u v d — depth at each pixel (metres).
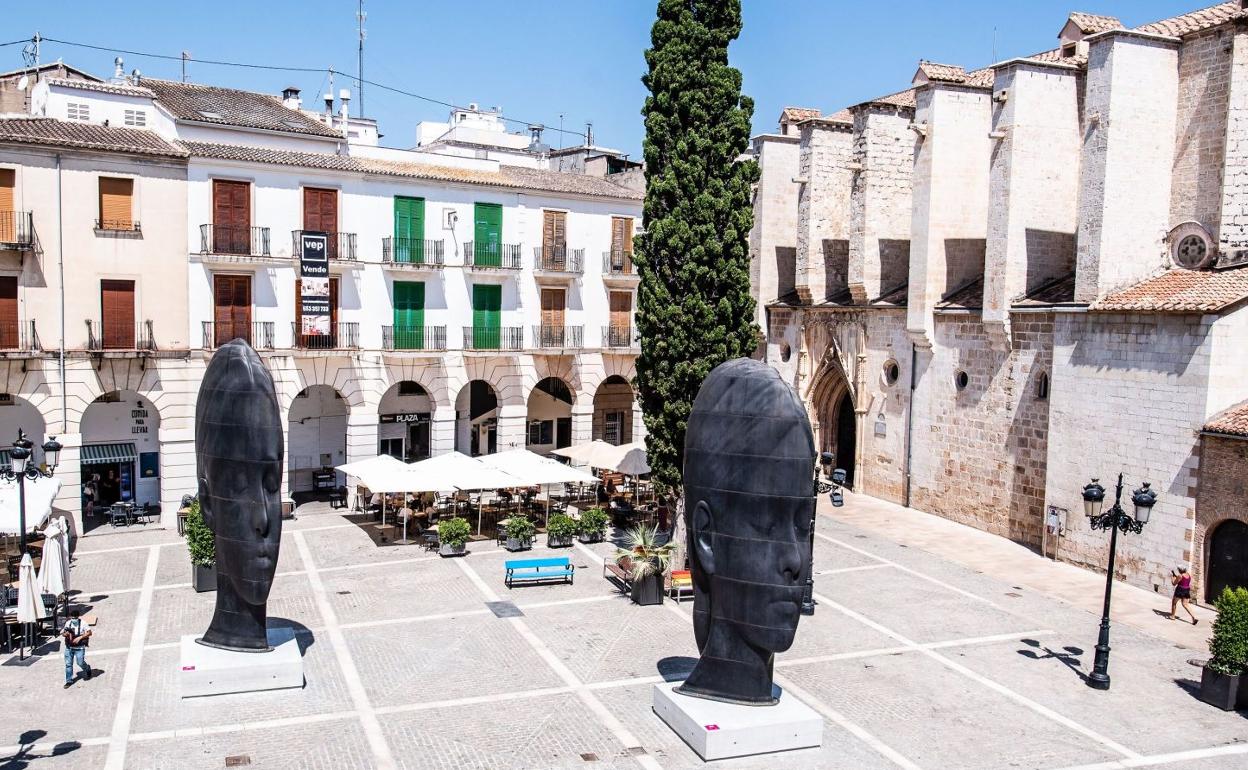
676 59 30.38
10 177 33.56
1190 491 27.98
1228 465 26.97
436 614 26.75
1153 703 21.58
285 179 38.47
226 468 20.91
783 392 17.61
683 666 23.12
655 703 20.28
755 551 17.97
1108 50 31.00
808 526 17.94
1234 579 27.19
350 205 39.97
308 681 21.80
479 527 35.78
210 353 36.78
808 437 17.69
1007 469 35.50
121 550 33.31
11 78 46.84
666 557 28.23
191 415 37.06
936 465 39.03
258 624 21.70
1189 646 25.09
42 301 34.28
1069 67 34.56
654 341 30.80
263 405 20.72
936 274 38.28
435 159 46.16
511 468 36.44
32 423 37.16
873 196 42.09
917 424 40.00
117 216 35.50
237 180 37.44
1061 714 20.91
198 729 19.22
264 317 38.41
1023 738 19.67
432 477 34.44
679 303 30.67
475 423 49.06
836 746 19.03
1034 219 34.69
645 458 38.09
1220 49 30.64
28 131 34.44
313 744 18.72
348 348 39.62
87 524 36.97
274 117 44.31
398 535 35.75
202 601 27.52
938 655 24.27
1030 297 34.69
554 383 52.47
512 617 26.59
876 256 42.22
